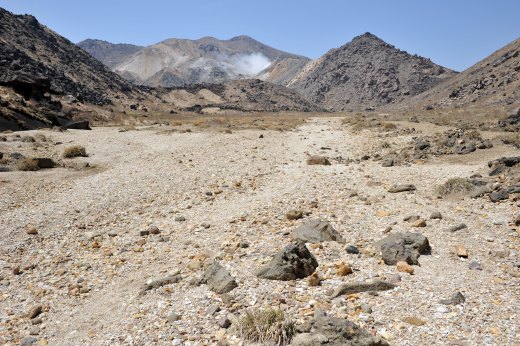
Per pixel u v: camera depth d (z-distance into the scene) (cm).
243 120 5481
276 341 598
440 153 2109
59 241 1113
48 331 697
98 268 948
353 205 1310
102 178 1825
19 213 1307
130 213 1352
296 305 707
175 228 1202
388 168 1869
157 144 2927
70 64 10688
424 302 693
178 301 761
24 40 10106
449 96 12612
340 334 566
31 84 4962
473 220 1101
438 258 890
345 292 741
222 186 1678
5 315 749
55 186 1666
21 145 2548
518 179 1359
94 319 728
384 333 602
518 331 588
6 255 1011
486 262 855
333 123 4938
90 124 5072
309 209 1288
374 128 3744
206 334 642
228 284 787
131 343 637
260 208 1326
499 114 3900
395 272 824
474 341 571
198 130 3834
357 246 987
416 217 1128
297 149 2720
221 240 1082
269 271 831
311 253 923
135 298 790
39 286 863
